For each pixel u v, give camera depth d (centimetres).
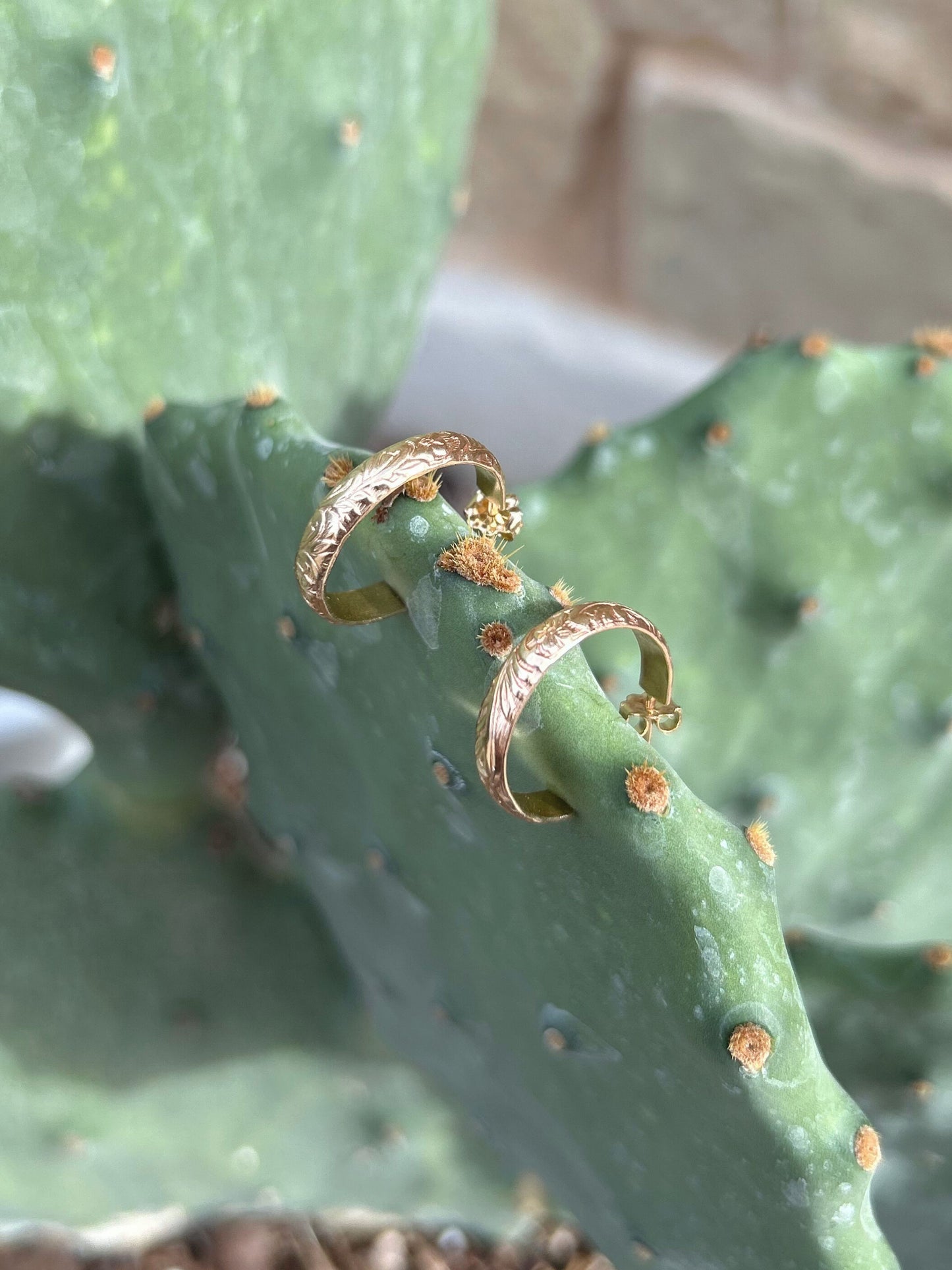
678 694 22
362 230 21
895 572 22
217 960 25
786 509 21
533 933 16
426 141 21
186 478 17
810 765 23
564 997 17
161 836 25
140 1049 25
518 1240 31
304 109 19
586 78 45
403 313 23
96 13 16
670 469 21
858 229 44
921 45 40
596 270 49
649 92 44
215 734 23
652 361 48
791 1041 14
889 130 42
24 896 25
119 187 17
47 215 17
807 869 25
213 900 25
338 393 23
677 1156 17
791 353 20
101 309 18
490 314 47
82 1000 25
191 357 19
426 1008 22
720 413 20
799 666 22
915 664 23
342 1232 31
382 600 14
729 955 14
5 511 19
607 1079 17
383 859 19
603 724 14
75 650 21
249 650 19
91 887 25
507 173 48
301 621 17
